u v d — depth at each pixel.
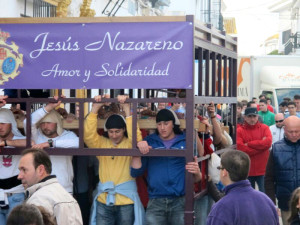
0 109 7.14
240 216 4.96
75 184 7.82
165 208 7.01
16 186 7.09
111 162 7.11
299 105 15.18
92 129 6.91
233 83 9.38
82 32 6.92
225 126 9.23
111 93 8.84
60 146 6.93
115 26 6.88
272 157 7.84
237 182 5.09
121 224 7.09
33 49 7.01
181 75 6.79
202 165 7.53
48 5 14.30
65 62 6.95
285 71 24.23
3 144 6.97
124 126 6.98
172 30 6.80
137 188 7.42
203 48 7.36
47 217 4.22
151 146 7.01
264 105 15.85
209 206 8.05
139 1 23.34
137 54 6.84
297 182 7.73
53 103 6.95
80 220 5.30
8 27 7.05
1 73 7.07
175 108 8.30
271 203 5.15
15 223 3.72
